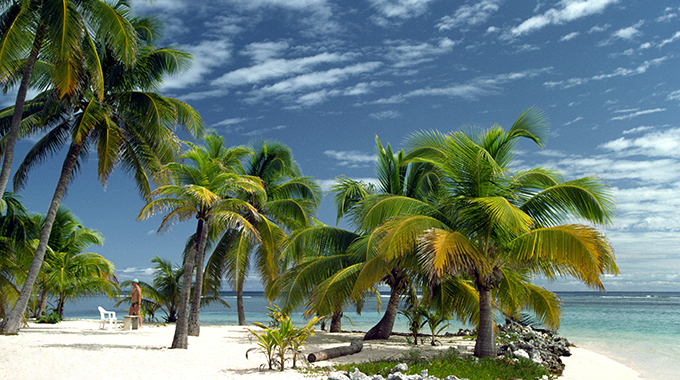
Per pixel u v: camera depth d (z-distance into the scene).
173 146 15.83
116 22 12.89
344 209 17.22
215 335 15.85
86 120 13.88
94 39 14.30
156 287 26.78
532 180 12.27
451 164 11.74
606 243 9.52
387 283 16.38
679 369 12.41
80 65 12.84
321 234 16.05
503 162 12.12
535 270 11.84
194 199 11.87
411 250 11.20
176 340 11.55
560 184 10.70
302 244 15.94
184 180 13.13
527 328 20.95
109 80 15.10
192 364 9.26
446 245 9.66
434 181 16.11
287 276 15.54
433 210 12.03
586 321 34.31
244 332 17.55
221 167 12.77
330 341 14.72
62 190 14.38
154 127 15.20
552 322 13.69
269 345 8.79
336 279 13.44
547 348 14.77
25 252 17.36
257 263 19.59
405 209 12.34
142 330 17.25
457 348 13.10
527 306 14.06
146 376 7.87
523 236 10.49
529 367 10.02
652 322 32.84
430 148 12.98
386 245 10.34
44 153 15.62
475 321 14.02
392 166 16.33
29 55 13.38
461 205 11.35
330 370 8.75
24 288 13.42
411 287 16.17
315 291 13.88
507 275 13.16
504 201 9.81
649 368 12.56
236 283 17.73
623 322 32.94
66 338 12.88
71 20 11.98
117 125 15.45
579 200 10.55
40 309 22.70
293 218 20.05
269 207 18.94
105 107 14.69
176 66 15.49
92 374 7.82
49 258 20.77
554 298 13.76
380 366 8.88
